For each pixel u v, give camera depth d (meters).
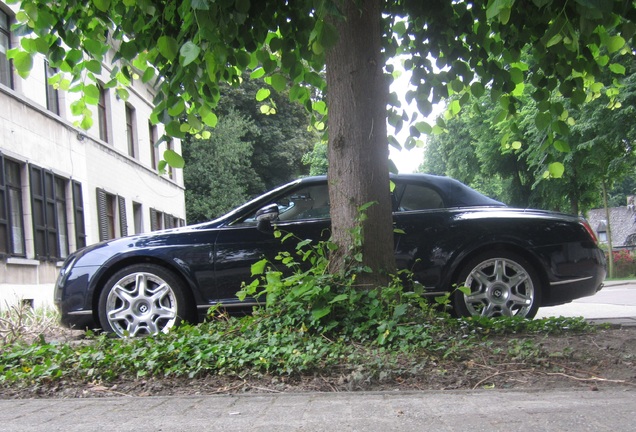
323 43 4.86
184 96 6.36
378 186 5.72
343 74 5.76
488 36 6.93
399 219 6.97
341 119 5.75
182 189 34.38
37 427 3.35
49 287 17.03
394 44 7.66
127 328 6.77
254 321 5.52
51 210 17.64
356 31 5.75
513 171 31.50
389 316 5.36
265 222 6.80
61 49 6.76
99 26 6.77
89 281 6.82
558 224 7.02
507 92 7.14
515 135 7.87
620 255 38.69
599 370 4.48
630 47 6.86
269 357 4.72
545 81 6.82
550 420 3.22
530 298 6.85
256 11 5.76
